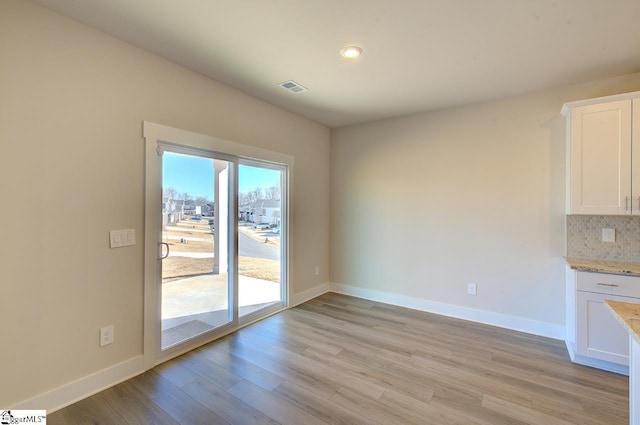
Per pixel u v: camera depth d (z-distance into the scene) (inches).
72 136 78.6
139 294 93.4
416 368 96.3
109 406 77.5
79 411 75.5
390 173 161.3
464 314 139.9
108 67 85.3
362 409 76.6
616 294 92.3
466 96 128.5
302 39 86.9
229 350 108.2
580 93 115.0
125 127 89.3
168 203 102.5
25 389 71.7
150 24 80.4
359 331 125.0
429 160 149.0
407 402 79.4
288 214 153.2
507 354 105.7
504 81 113.7
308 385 86.9
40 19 72.9
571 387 86.0
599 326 95.1
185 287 109.1
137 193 92.4
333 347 110.7
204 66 103.8
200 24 80.2
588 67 102.0
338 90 123.3
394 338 118.3
